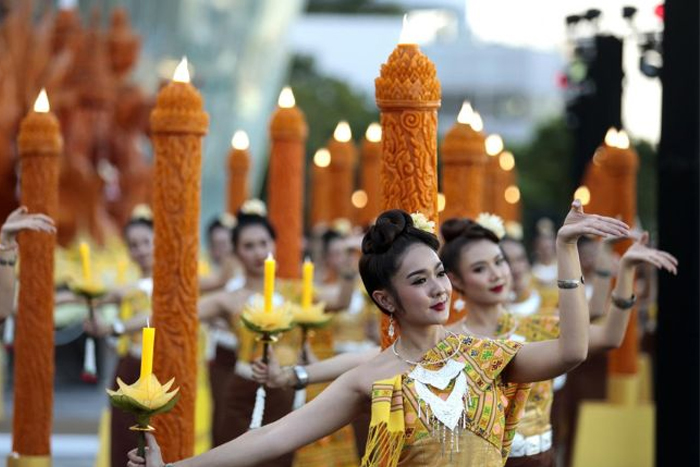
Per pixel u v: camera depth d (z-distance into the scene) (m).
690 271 12.18
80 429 22.14
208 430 16.30
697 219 12.19
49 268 11.20
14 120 27.69
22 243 11.20
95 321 12.80
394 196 8.87
